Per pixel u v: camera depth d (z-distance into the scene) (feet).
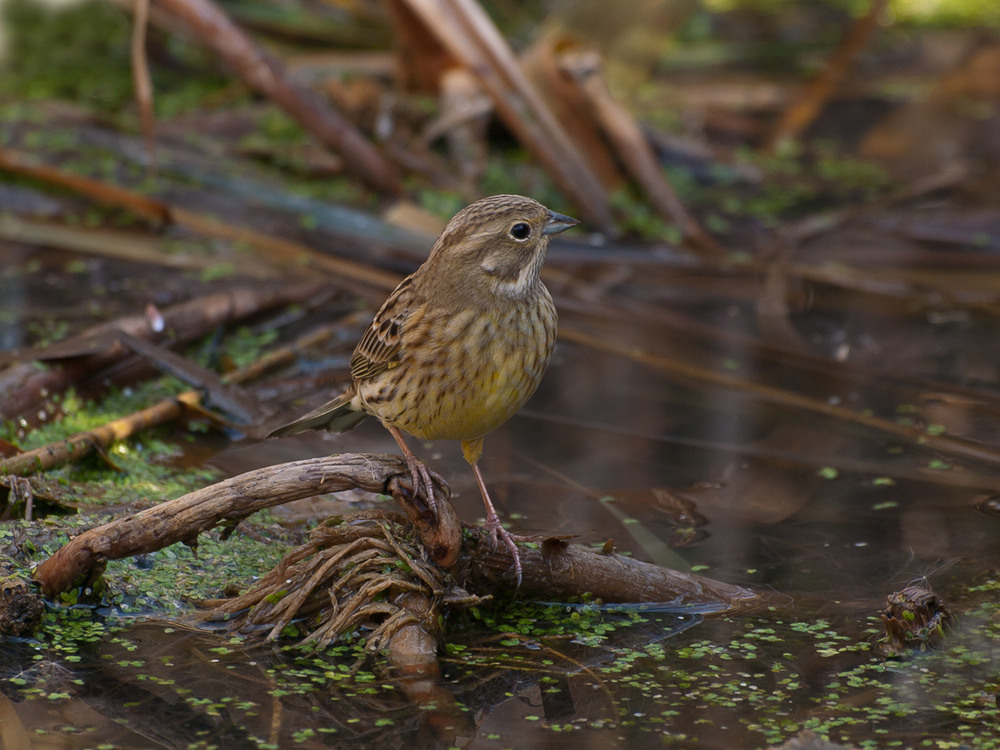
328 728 21.59
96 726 21.36
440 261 24.50
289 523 30.12
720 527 30.53
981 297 49.29
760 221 58.13
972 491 32.53
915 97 72.90
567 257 51.65
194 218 50.75
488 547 25.76
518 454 34.88
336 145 52.90
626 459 34.63
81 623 24.85
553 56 56.65
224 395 36.58
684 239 54.19
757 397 39.32
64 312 43.55
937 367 42.22
